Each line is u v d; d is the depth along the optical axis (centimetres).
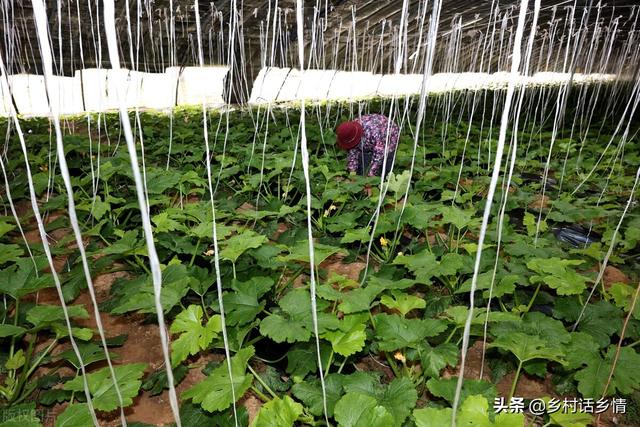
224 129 755
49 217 393
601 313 227
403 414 154
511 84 80
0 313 236
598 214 345
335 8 1003
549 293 273
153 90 1137
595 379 176
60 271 296
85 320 252
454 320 203
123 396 158
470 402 149
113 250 252
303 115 98
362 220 368
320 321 189
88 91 990
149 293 214
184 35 1007
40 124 764
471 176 527
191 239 298
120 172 392
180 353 184
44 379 200
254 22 1028
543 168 600
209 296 262
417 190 421
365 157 472
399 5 1054
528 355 179
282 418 156
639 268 312
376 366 225
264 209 404
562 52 1606
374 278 229
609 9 1040
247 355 180
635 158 545
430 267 240
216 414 180
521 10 78
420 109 171
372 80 1184
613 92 864
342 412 150
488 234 314
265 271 269
